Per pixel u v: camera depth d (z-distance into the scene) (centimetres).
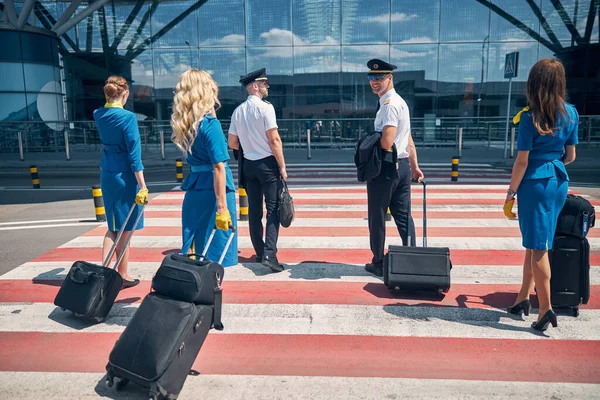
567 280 393
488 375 322
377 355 350
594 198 935
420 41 2272
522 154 355
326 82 2339
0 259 589
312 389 308
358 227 724
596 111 2261
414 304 437
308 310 427
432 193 994
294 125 2028
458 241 638
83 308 386
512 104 2277
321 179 1230
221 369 332
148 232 708
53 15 2367
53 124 2005
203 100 352
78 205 959
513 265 543
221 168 349
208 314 299
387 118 436
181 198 992
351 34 2294
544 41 2227
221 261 361
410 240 477
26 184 1282
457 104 2303
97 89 2419
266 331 388
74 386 314
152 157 1942
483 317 409
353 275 513
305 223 752
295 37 2319
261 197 521
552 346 359
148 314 288
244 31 2334
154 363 274
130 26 2361
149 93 2409
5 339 379
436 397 299
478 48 2253
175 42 2364
